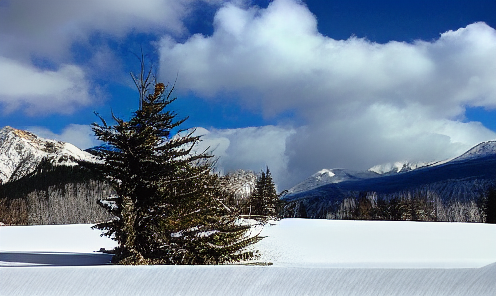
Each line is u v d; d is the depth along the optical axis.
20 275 5.62
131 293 5.08
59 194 89.94
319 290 4.91
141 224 11.07
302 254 14.08
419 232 22.03
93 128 11.20
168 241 11.04
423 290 4.73
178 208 11.20
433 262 12.46
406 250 15.66
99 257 12.78
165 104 11.60
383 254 14.59
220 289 5.04
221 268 5.62
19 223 90.12
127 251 10.71
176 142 11.59
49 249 16.44
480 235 20.72
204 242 11.27
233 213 12.37
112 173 11.32
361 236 20.03
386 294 4.71
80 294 5.07
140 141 11.09
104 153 11.26
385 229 23.25
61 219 82.00
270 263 11.59
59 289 5.20
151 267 5.78
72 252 14.88
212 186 12.20
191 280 5.30
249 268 5.58
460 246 16.89
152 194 11.23
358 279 5.07
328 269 5.39
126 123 11.19
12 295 5.05
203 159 12.37
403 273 5.15
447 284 4.80
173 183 11.37
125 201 10.75
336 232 21.34
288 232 20.72
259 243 16.11
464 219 97.12
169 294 5.01
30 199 93.69
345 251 15.15
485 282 4.73
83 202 75.81
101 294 5.06
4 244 18.44
